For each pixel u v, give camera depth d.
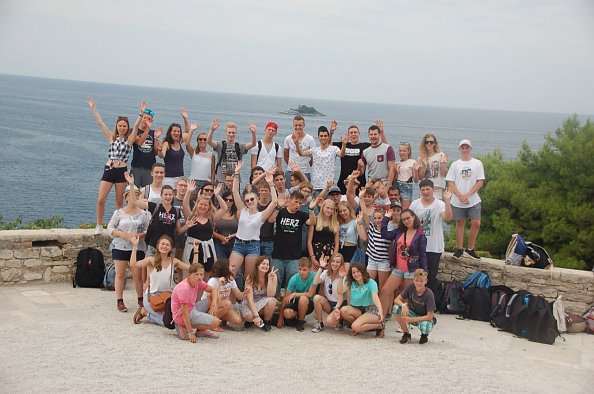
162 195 9.45
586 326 10.33
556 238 19.38
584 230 18.88
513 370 8.08
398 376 7.51
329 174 11.85
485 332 9.88
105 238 11.38
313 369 7.57
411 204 10.58
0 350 7.46
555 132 21.19
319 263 9.82
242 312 9.30
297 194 9.77
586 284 10.65
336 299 9.49
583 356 8.96
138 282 9.75
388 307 9.88
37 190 54.28
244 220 9.72
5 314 9.10
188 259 9.68
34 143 91.00
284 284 10.04
